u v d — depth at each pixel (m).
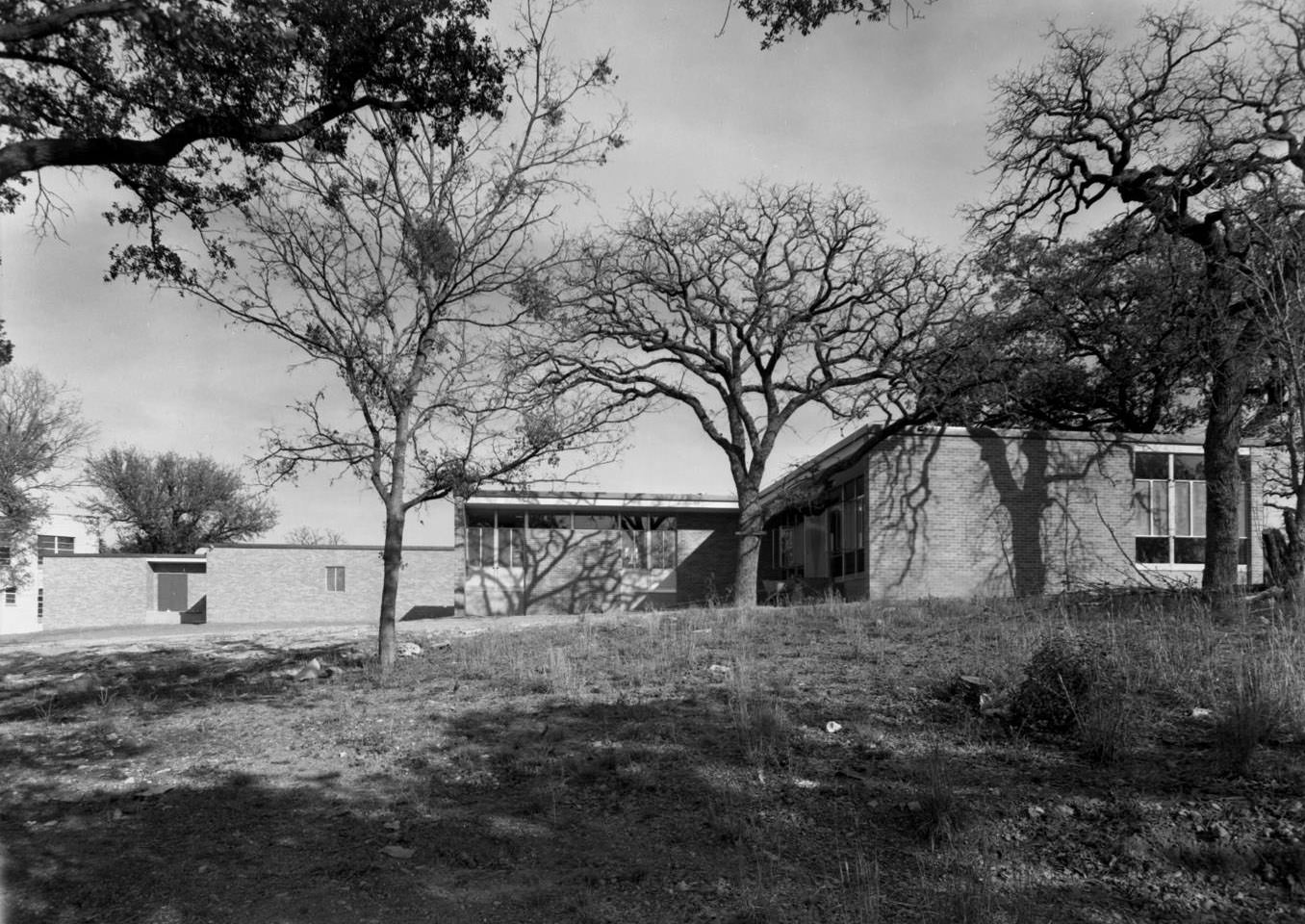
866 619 14.05
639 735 8.07
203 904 5.32
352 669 13.23
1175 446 25.02
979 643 10.66
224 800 7.14
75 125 8.58
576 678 10.69
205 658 16.19
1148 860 5.21
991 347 23.81
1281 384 15.87
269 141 9.27
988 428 24.64
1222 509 17.92
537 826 6.32
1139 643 9.48
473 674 11.62
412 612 39.84
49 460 43.62
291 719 9.84
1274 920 4.59
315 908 5.24
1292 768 6.03
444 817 6.55
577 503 31.05
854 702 8.69
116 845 6.28
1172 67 18.52
